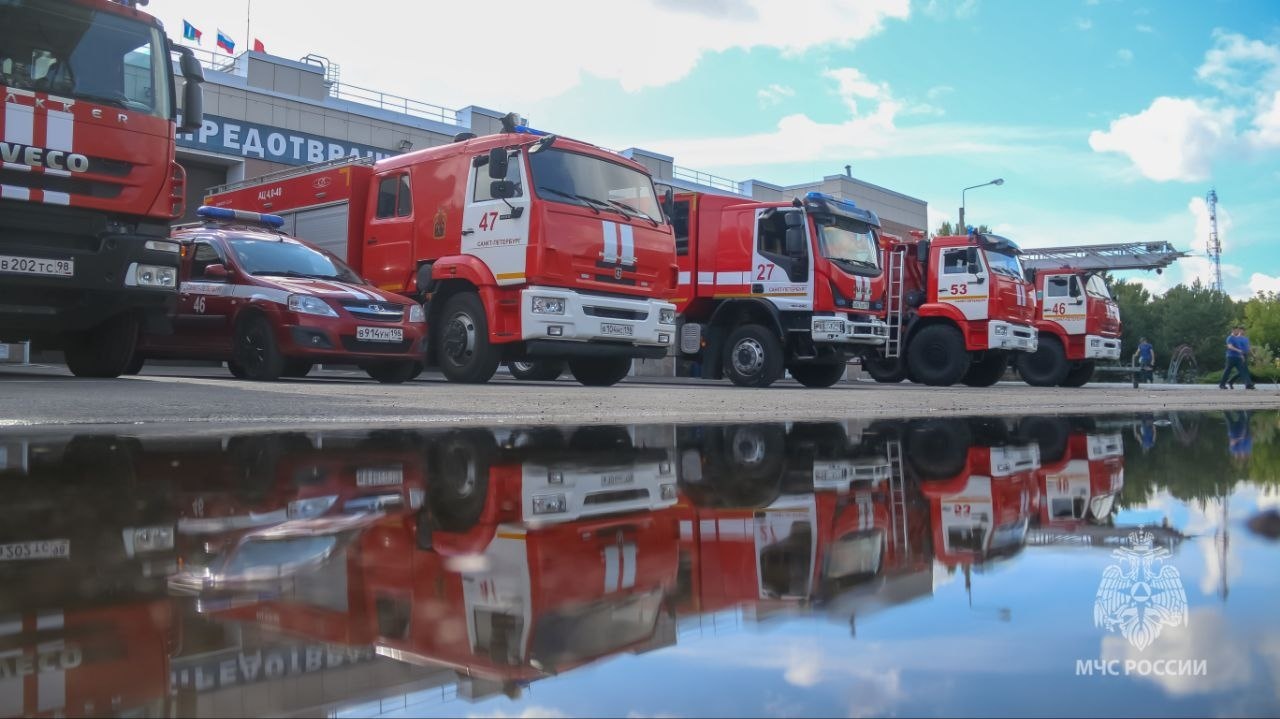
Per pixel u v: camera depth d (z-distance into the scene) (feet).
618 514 3.70
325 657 1.59
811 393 23.34
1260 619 1.82
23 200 18.08
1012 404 17.51
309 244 28.53
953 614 1.93
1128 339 154.20
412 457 6.01
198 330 26.07
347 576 2.37
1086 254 58.29
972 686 1.42
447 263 27.76
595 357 29.27
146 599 2.07
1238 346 63.67
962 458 6.49
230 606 1.99
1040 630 1.77
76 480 4.67
